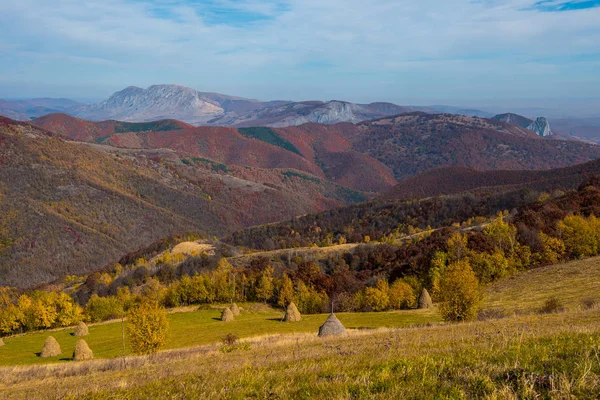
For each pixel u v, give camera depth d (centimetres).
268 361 1487
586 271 5756
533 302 4744
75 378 2103
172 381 1221
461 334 1850
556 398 645
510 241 7375
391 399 715
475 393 712
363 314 6506
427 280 7650
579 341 1022
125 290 11338
